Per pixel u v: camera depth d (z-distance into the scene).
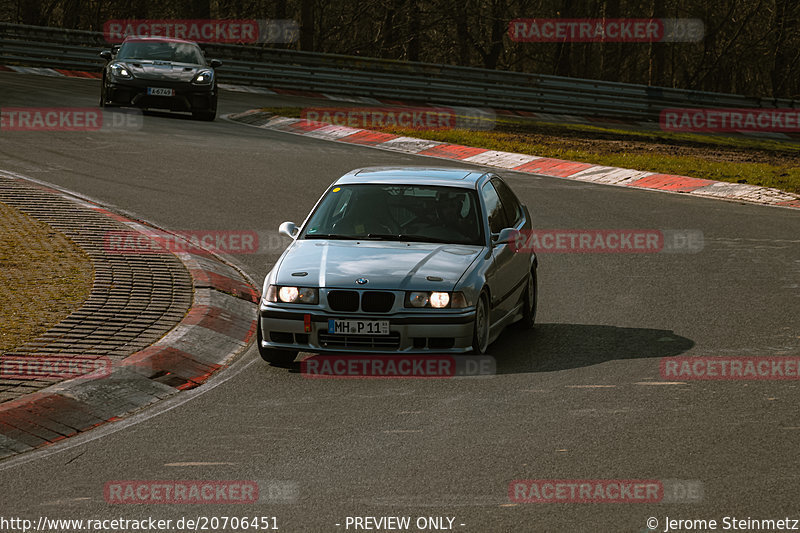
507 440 22.98
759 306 37.97
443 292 29.31
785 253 48.50
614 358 30.80
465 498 19.44
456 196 33.66
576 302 39.28
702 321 35.69
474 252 31.66
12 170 59.75
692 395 26.55
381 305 29.28
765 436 23.08
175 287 37.38
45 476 20.95
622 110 133.62
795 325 34.94
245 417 25.11
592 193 66.44
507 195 37.41
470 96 127.00
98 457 22.16
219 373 29.70
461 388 27.67
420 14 184.62
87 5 182.75
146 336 31.00
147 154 69.44
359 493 19.77
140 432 23.97
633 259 47.12
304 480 20.56
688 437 23.05
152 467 21.47
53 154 66.38
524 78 128.38
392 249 31.52
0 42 112.19
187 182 61.28
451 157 81.81
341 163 72.12
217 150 73.50
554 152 83.62
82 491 20.05
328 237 32.56
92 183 58.41
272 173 66.19
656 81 170.38
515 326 35.75
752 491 19.67
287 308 29.61
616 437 23.11
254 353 32.22
